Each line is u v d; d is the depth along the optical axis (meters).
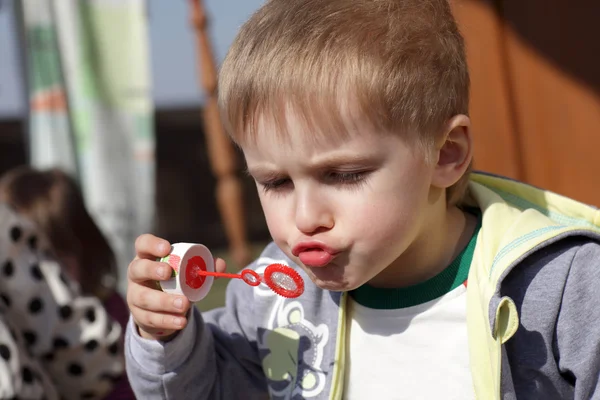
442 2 1.27
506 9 2.78
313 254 1.11
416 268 1.24
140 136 3.54
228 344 1.42
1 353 1.85
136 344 1.28
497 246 1.19
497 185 1.38
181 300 1.18
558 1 2.76
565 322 1.11
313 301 1.35
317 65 1.09
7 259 2.03
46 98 3.51
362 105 1.08
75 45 3.50
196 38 4.30
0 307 1.98
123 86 3.52
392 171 1.10
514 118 2.80
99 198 3.53
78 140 3.53
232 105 1.16
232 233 4.63
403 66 1.12
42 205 2.63
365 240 1.10
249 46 1.17
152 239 1.22
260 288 1.43
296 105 1.09
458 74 1.23
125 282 3.57
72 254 2.65
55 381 2.14
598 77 2.71
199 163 7.29
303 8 1.18
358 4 1.19
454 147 1.21
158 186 7.19
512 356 1.14
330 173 1.10
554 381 1.12
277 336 1.37
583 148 2.75
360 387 1.27
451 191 1.28
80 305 2.12
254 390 1.43
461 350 1.19
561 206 1.31
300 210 1.10
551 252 1.15
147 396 1.30
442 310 1.22
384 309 1.27
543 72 2.78
